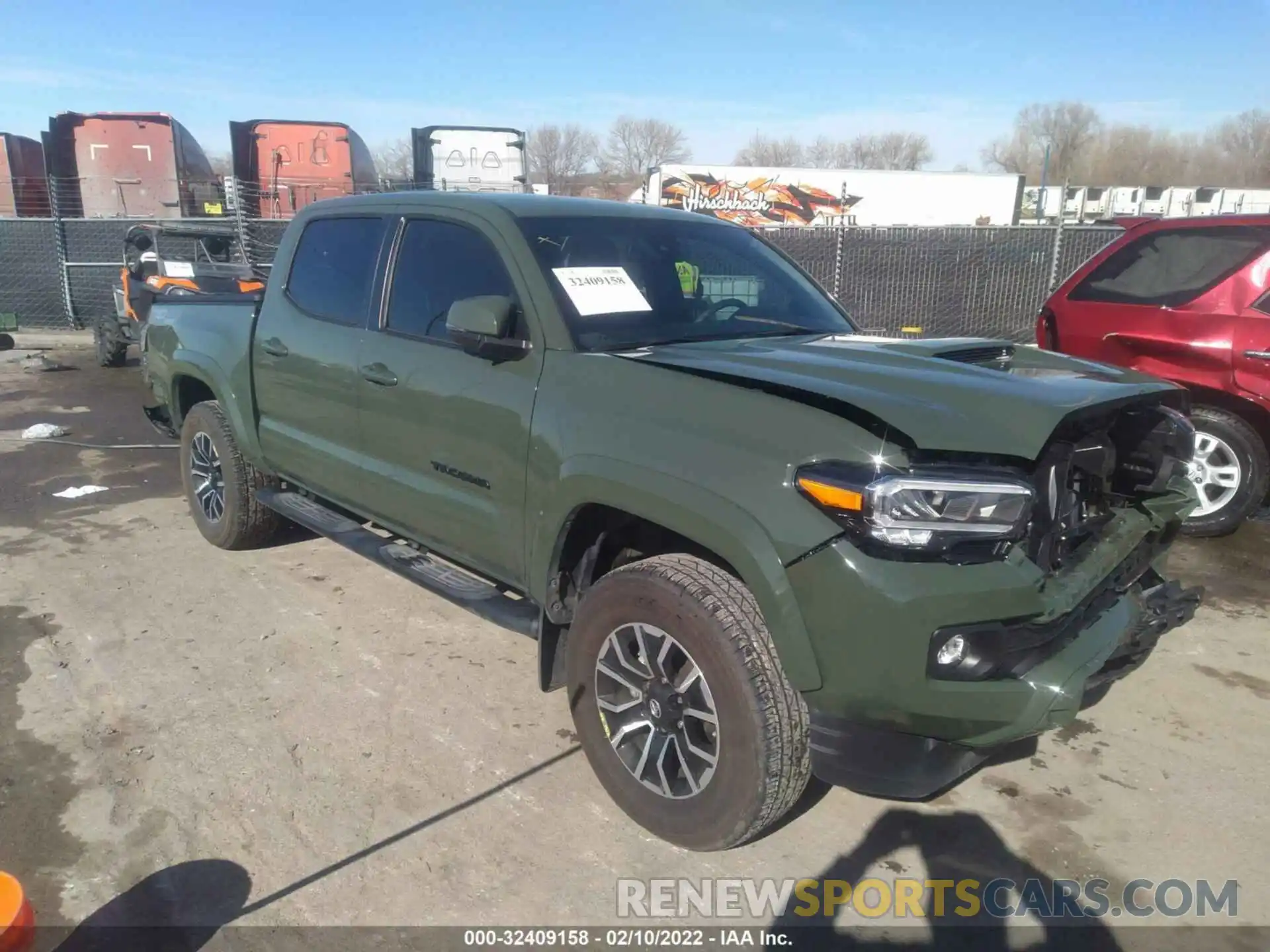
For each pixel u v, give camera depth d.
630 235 3.68
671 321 3.42
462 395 3.37
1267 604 4.76
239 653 4.11
